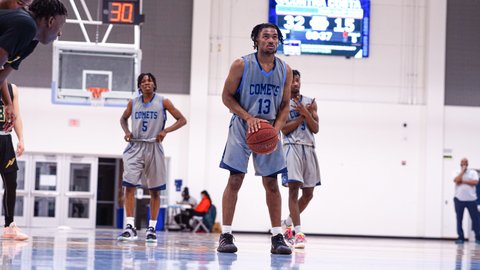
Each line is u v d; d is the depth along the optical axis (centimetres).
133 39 1756
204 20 1812
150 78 737
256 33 529
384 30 1869
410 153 1861
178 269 357
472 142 1870
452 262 559
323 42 1845
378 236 1845
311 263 446
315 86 1853
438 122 1856
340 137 1852
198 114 1797
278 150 528
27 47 348
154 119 736
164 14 1823
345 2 1852
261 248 714
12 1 335
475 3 1889
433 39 1859
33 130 1759
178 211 1789
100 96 1447
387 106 1861
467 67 1884
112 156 1789
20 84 1762
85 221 1775
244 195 1809
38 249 507
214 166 1811
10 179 668
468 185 1502
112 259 424
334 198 1845
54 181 1770
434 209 1850
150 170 740
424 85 1869
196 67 1803
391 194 1853
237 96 529
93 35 1720
